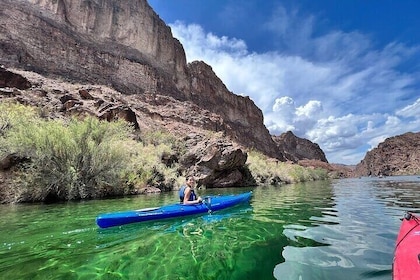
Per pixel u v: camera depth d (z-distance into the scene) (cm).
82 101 3027
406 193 1598
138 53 6931
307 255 430
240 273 360
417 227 431
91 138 1415
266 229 617
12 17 4569
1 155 1203
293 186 2641
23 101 2228
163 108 5781
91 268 388
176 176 2070
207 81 9306
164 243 509
